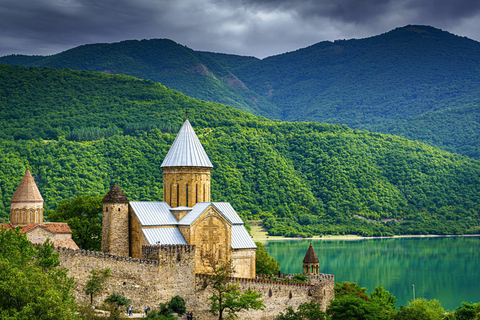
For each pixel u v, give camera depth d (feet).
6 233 252.83
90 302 271.08
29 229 393.50
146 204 343.46
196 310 299.79
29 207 424.05
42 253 253.44
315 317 315.99
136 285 281.13
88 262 274.36
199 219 336.08
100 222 447.83
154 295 284.61
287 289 332.19
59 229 409.49
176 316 285.64
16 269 221.05
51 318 213.66
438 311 398.01
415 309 368.27
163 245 293.64
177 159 355.56
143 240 325.62
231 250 352.08
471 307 400.88
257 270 458.91
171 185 355.15
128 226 336.90
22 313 209.36
